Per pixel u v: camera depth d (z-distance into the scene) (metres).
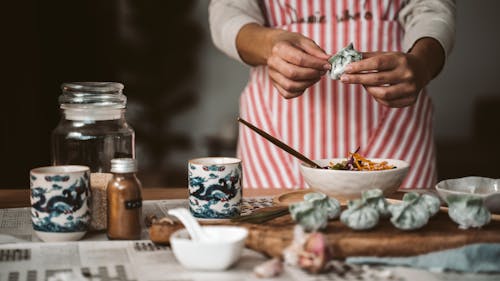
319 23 2.04
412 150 2.09
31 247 1.21
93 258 1.15
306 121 2.07
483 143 3.88
